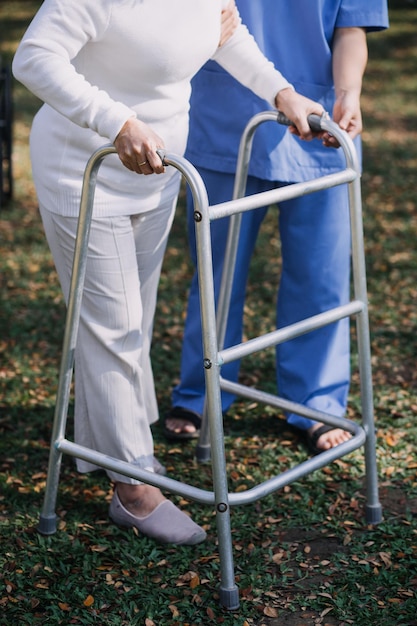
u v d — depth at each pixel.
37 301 5.57
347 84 3.31
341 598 2.85
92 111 2.59
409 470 3.64
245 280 3.79
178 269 6.18
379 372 4.58
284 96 3.08
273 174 3.49
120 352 3.00
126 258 2.93
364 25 3.40
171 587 2.91
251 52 3.11
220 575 2.83
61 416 3.05
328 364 3.86
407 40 16.64
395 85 13.37
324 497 3.46
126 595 2.86
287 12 3.40
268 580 2.94
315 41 3.41
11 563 2.98
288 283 3.76
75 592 2.86
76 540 3.14
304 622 2.76
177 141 2.95
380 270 6.12
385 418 4.06
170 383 4.41
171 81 2.79
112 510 3.25
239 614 2.79
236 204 2.64
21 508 3.35
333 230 3.63
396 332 5.08
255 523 3.29
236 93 3.48
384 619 2.74
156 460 3.59
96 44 2.68
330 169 3.56
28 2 19.16
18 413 4.11
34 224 7.14
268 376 4.54
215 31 2.80
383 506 3.41
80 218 2.79
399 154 9.53
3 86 7.46
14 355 4.76
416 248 6.64
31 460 3.71
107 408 3.04
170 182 3.04
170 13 2.66
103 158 2.80
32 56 2.57
